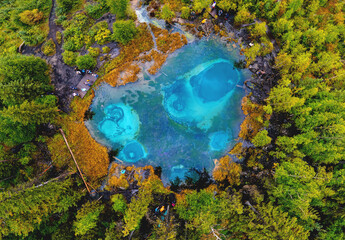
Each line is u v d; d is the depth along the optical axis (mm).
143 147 36125
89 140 35625
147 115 36906
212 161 35531
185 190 34719
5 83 29719
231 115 36750
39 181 30156
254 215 26531
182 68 37906
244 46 38219
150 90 37500
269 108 31391
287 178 28656
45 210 26859
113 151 35906
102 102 37031
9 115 26594
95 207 31297
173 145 36125
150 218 32125
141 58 37688
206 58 38250
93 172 34719
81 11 38875
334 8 40531
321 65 33625
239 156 35281
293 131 34094
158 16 38688
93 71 37125
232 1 35969
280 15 37188
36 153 33938
